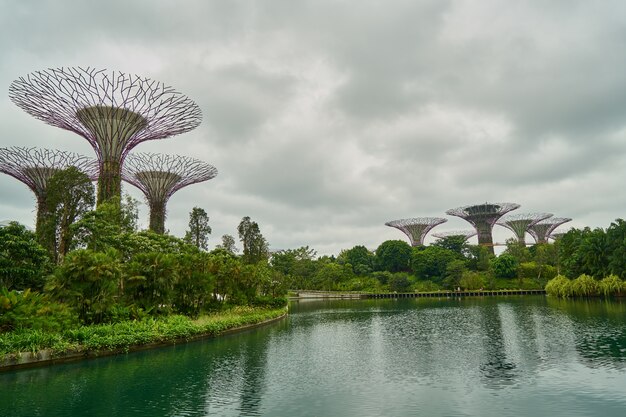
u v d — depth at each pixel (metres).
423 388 16.83
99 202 46.91
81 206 47.59
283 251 135.25
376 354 24.83
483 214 132.75
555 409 13.88
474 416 13.35
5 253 29.92
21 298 23.39
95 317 26.91
